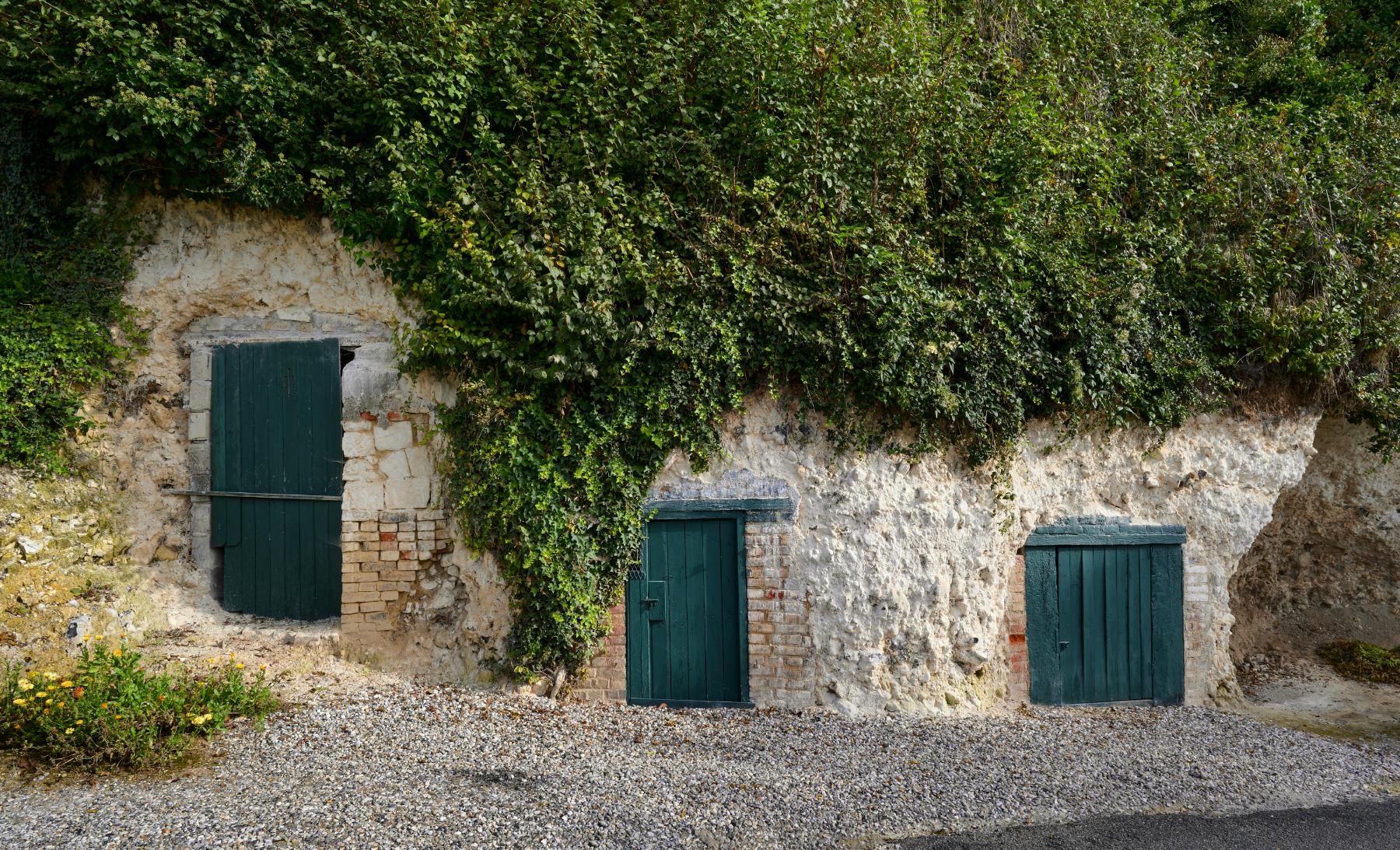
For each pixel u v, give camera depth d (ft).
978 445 21.17
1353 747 20.40
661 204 20.10
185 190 20.52
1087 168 24.13
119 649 17.69
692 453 20.04
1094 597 22.61
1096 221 23.54
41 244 20.70
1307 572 29.58
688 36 21.57
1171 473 23.38
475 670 20.01
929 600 20.53
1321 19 35.47
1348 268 24.62
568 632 19.31
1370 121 29.48
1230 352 23.98
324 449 21.20
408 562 20.54
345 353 21.44
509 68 20.07
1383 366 25.36
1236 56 34.78
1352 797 16.90
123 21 18.83
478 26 20.10
